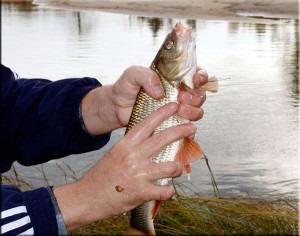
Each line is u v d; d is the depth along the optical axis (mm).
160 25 5363
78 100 715
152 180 502
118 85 664
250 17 5227
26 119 725
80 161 1702
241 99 2262
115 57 3496
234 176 1535
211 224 1213
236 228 1188
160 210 1215
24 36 4895
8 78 740
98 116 701
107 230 1170
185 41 655
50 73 3064
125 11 7094
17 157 743
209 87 659
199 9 6016
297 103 2168
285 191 1420
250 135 1835
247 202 1332
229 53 3420
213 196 1422
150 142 504
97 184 506
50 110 716
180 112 604
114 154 508
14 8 8438
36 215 495
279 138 1790
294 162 1593
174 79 640
